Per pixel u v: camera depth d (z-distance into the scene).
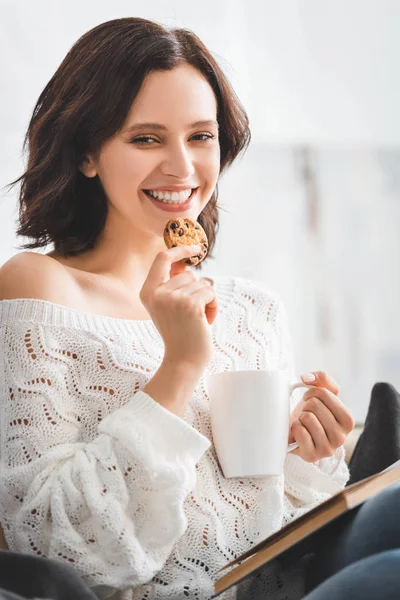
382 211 4.82
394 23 4.46
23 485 1.52
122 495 1.44
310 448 1.66
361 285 4.82
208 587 1.54
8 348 1.62
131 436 1.45
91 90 1.73
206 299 1.54
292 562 1.44
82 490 1.44
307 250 4.79
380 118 4.61
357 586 1.02
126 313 1.77
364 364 4.80
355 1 4.41
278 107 4.53
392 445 1.83
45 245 1.95
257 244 4.75
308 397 1.72
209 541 1.58
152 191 1.73
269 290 2.03
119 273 1.85
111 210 1.85
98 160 1.78
